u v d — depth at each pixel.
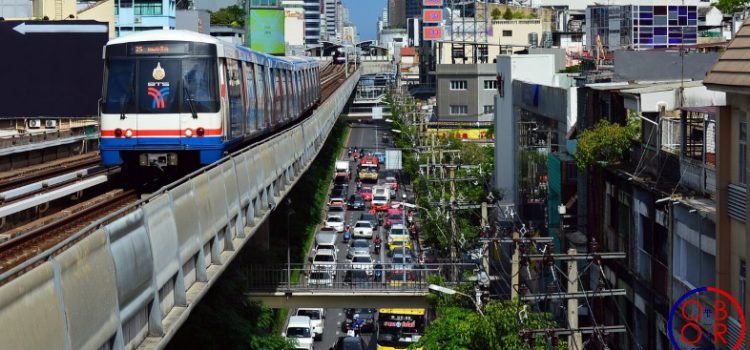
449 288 33.94
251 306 34.62
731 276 18.23
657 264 23.03
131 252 13.44
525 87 45.22
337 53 175.88
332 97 75.94
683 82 27.16
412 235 63.28
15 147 39.53
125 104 26.44
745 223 17.42
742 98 17.56
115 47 26.81
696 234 20.11
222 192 20.84
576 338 22.62
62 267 10.74
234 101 29.64
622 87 27.95
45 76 48.50
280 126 44.94
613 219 27.27
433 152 58.72
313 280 41.28
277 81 43.56
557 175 34.09
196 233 17.91
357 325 48.44
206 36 28.19
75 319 11.03
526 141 45.06
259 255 40.94
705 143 21.17
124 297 13.12
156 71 26.55
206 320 29.38
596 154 26.88
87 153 48.88
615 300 27.09
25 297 9.73
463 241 42.56
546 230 37.59
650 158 24.59
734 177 18.11
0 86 48.47
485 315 25.75
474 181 55.00
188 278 17.53
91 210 22.28
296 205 66.00
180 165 27.94
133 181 28.47
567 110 35.12
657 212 22.92
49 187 25.58
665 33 62.12
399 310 43.97
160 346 14.15
